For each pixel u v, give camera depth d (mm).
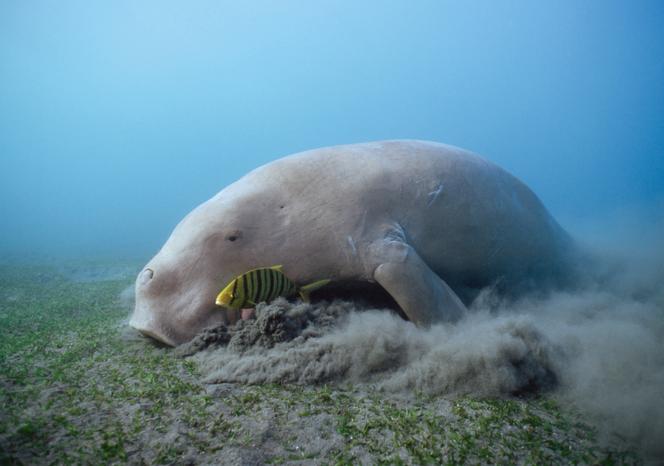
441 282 3324
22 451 1791
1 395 2393
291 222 3361
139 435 1936
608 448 1901
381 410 2197
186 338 3133
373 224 3373
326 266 3340
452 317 3082
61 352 3412
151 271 3271
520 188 4652
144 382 2572
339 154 3727
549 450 1880
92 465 1708
